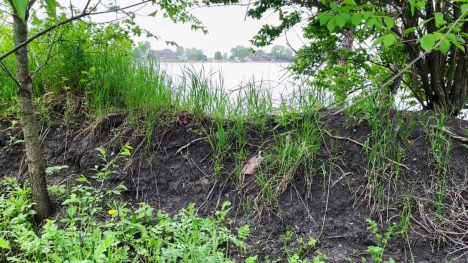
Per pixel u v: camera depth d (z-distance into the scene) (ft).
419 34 10.65
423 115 10.14
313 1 10.82
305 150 8.77
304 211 7.97
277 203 8.14
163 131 9.94
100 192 8.63
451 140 9.34
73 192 8.77
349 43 12.34
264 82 10.58
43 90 11.72
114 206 8.45
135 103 10.66
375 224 7.13
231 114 10.15
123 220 7.08
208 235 7.45
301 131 9.59
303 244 7.30
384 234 7.40
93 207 8.36
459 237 7.36
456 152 9.07
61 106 11.12
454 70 11.56
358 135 9.40
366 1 10.28
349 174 8.56
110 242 5.64
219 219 7.33
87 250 6.62
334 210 7.93
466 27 10.43
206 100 10.37
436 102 11.56
